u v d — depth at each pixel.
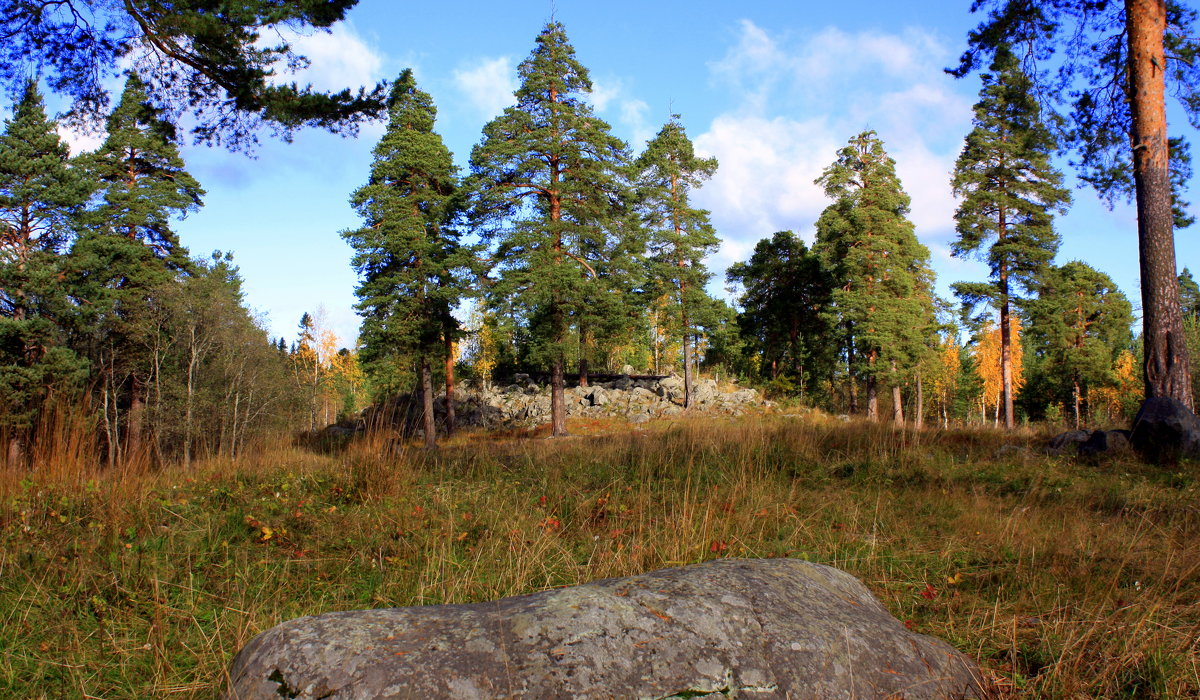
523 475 7.49
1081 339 39.25
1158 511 5.47
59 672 2.97
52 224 22.88
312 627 2.18
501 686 1.90
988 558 4.39
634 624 2.14
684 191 32.66
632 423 29.39
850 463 7.84
